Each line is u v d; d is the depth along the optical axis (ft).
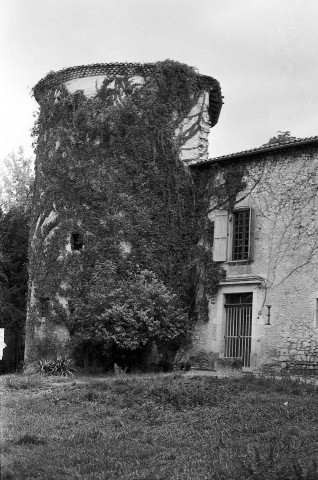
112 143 92.12
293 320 81.30
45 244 93.66
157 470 37.81
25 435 45.83
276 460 36.91
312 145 83.10
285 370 80.48
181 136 94.63
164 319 84.33
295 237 82.69
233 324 86.94
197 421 49.80
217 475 35.32
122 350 83.61
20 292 119.85
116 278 88.22
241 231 88.07
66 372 82.07
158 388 59.47
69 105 94.94
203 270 90.12
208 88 97.81
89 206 91.09
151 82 94.02
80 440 45.34
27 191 143.02
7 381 71.36
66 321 89.35
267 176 86.38
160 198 91.71
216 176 91.45
